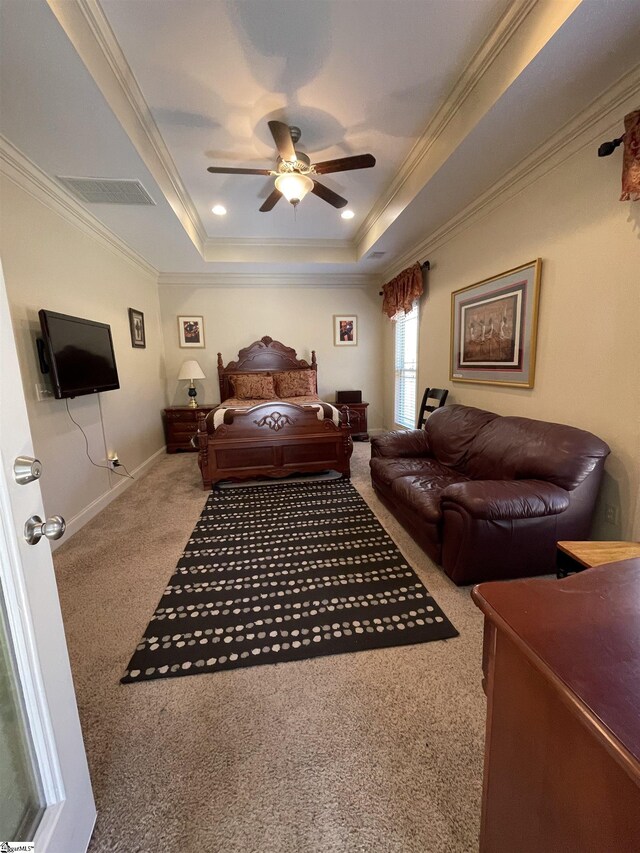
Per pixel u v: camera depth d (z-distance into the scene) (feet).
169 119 7.42
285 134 6.61
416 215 10.67
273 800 3.39
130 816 3.27
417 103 7.06
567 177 7.08
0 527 2.31
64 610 6.07
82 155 7.24
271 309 17.99
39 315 7.86
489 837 2.52
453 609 5.91
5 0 4.13
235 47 5.68
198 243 13.52
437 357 12.97
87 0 4.83
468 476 8.73
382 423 19.51
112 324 11.96
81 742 3.05
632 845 1.45
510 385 9.09
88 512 9.70
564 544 4.32
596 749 1.60
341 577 6.84
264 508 10.11
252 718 4.18
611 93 5.81
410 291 13.82
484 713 4.20
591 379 6.87
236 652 5.14
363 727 4.06
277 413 11.82
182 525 9.21
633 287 6.01
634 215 5.90
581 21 4.58
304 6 5.06
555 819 1.88
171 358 17.58
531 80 5.55
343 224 13.61
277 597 6.30
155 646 5.27
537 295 7.98
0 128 6.40
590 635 1.98
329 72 6.23
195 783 3.53
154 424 15.81
